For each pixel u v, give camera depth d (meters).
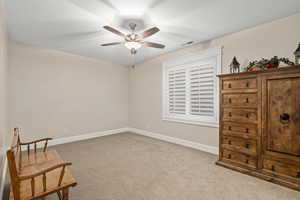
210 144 3.39
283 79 2.02
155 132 4.73
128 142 4.23
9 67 3.41
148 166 2.71
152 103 4.81
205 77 3.51
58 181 1.49
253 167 2.31
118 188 2.04
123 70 5.56
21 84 3.59
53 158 2.08
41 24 2.61
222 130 2.71
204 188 2.03
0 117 1.85
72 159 3.02
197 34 3.05
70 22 2.54
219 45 3.20
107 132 5.15
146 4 2.07
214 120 3.33
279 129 2.06
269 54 2.55
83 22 2.54
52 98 4.04
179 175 2.38
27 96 3.67
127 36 2.46
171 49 3.97
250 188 2.01
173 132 4.20
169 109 4.33
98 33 2.96
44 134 3.92
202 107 3.58
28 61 3.66
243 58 2.85
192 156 3.17
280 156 2.05
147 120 4.99
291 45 2.33
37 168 1.78
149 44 2.70
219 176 2.34
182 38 3.26
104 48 3.86
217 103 3.27
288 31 2.36
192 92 3.76
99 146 3.87
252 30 2.74
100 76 4.96
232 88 2.55
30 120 3.71
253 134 2.30
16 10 2.19
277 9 2.19
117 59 4.89
